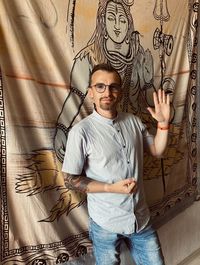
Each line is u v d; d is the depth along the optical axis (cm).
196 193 237
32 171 134
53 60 136
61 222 147
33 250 138
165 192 207
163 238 215
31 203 134
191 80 216
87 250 160
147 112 184
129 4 165
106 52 158
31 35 128
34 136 134
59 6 136
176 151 212
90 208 139
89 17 148
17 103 127
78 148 125
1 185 125
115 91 127
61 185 145
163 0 183
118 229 133
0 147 123
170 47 193
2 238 128
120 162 129
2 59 120
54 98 139
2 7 118
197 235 248
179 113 209
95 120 130
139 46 174
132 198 132
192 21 205
